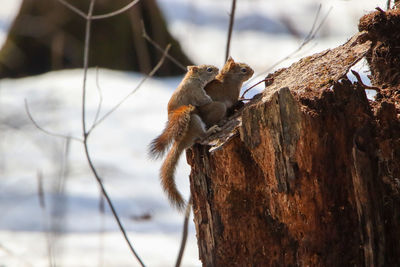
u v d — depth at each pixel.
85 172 14.36
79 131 16.61
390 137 6.06
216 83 8.46
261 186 6.39
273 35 24.92
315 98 5.93
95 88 19.89
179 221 12.82
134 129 17.19
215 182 6.60
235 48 23.55
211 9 28.70
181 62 22.03
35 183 13.27
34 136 15.73
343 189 5.96
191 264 10.54
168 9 28.45
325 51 7.21
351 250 6.02
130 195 13.63
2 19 27.75
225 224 6.62
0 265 9.91
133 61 22.56
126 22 22.48
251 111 5.98
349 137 5.91
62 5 22.44
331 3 26.59
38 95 18.67
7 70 22.38
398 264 5.98
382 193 5.85
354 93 5.93
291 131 5.84
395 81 7.30
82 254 10.56
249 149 6.16
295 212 6.06
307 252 6.10
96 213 12.61
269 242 6.41
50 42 22.47
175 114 7.21
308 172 5.90
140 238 11.65
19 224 11.62
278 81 7.22
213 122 7.89
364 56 7.22
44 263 9.91
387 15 7.21
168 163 7.25
